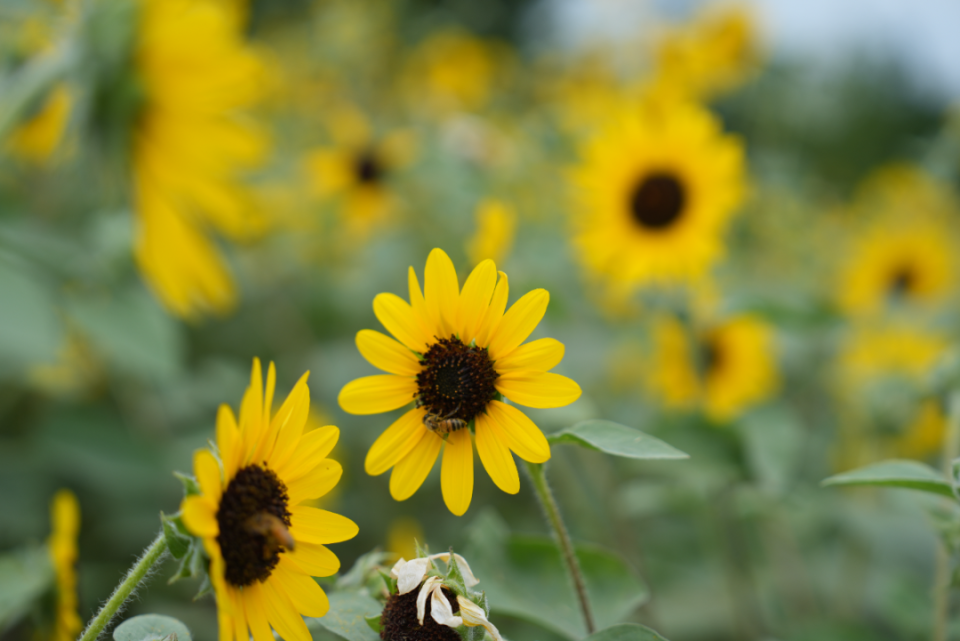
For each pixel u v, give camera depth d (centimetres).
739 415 88
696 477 83
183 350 140
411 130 180
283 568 54
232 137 82
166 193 82
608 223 105
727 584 99
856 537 101
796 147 235
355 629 56
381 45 223
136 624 55
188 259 83
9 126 78
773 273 176
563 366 117
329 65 215
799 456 113
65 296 91
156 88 79
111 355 114
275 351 151
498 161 147
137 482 108
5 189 121
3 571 65
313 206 164
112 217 100
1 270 80
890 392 93
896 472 58
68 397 120
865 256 142
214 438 117
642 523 114
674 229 103
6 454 109
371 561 59
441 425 57
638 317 123
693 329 100
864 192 252
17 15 79
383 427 129
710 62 182
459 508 58
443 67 228
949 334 134
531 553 65
